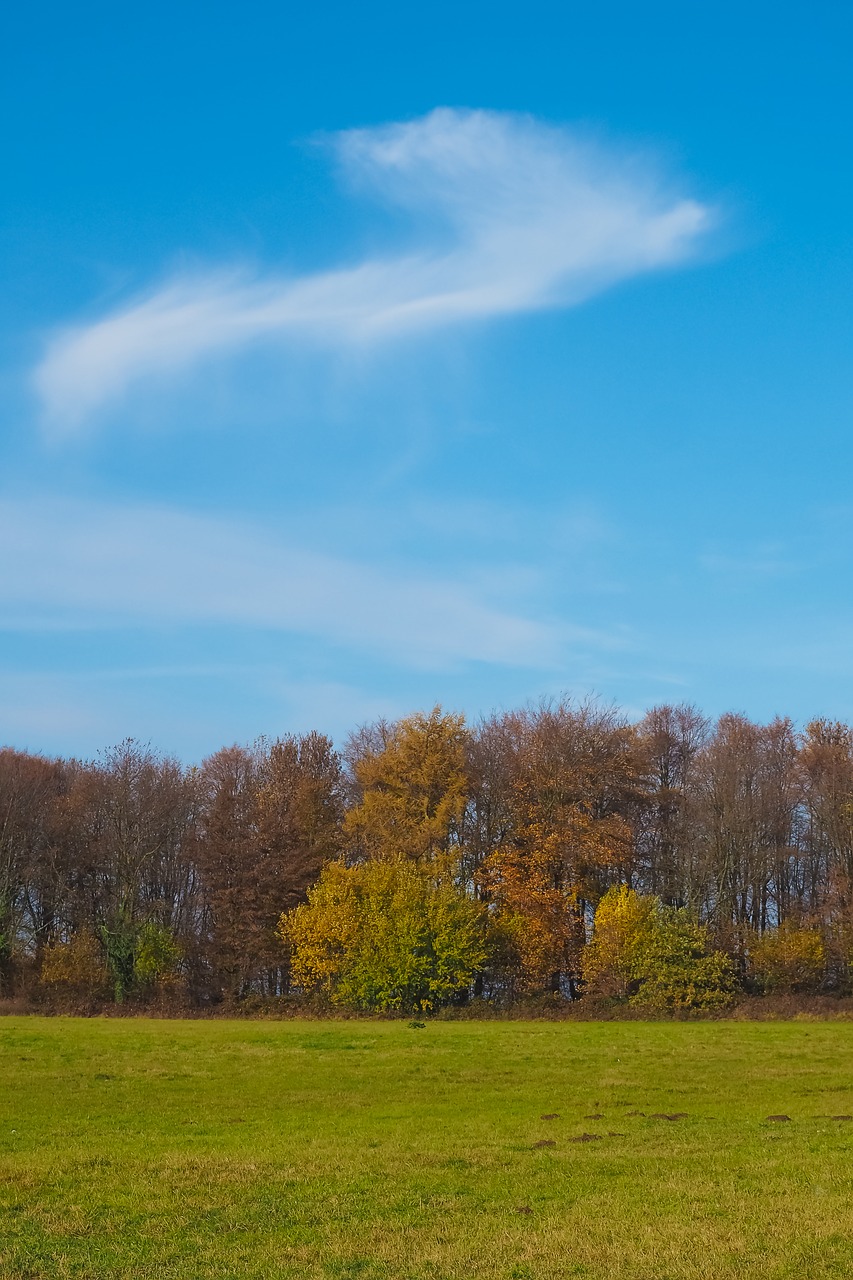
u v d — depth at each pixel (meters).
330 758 75.56
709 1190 16.17
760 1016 50.97
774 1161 18.00
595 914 58.66
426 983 55.16
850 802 63.22
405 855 60.59
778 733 72.00
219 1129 22.47
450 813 62.00
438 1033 42.19
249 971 62.28
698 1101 26.14
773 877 67.56
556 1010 53.84
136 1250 13.91
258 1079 30.64
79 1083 29.86
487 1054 35.84
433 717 62.69
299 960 58.41
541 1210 15.48
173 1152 19.59
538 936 58.91
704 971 54.38
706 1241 13.70
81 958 61.97
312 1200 16.16
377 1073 31.70
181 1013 55.16
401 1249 13.75
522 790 64.19
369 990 55.69
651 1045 38.03
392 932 55.62
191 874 72.94
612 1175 17.48
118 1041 39.12
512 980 60.12
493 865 62.38
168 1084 29.73
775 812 67.50
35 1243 14.21
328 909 57.78
